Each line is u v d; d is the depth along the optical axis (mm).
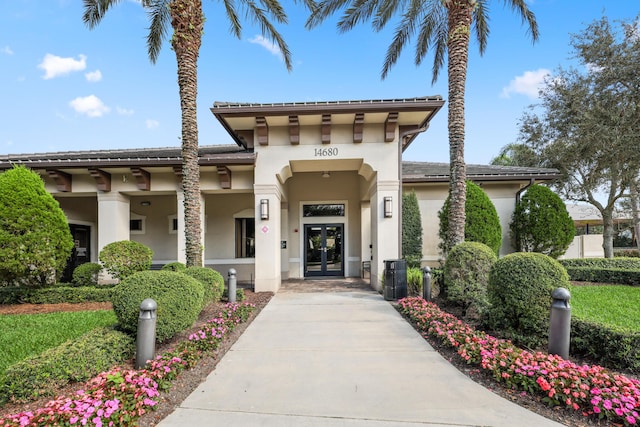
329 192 14211
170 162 9984
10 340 5324
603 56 15852
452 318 6027
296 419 3133
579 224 25156
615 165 15406
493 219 10531
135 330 4734
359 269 14148
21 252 7859
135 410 3051
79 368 3721
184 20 8305
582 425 2971
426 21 10734
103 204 10883
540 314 4820
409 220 11594
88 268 9688
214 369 4332
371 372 4203
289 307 8102
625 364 4035
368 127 10289
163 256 13641
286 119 9891
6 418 2785
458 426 2994
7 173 8102
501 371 3805
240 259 13641
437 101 9094
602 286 9734
